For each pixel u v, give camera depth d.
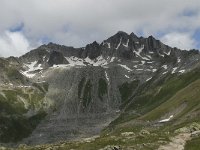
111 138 94.19
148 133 102.88
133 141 82.06
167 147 77.12
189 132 101.62
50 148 94.94
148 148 73.94
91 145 83.75
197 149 75.44
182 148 77.94
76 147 86.94
